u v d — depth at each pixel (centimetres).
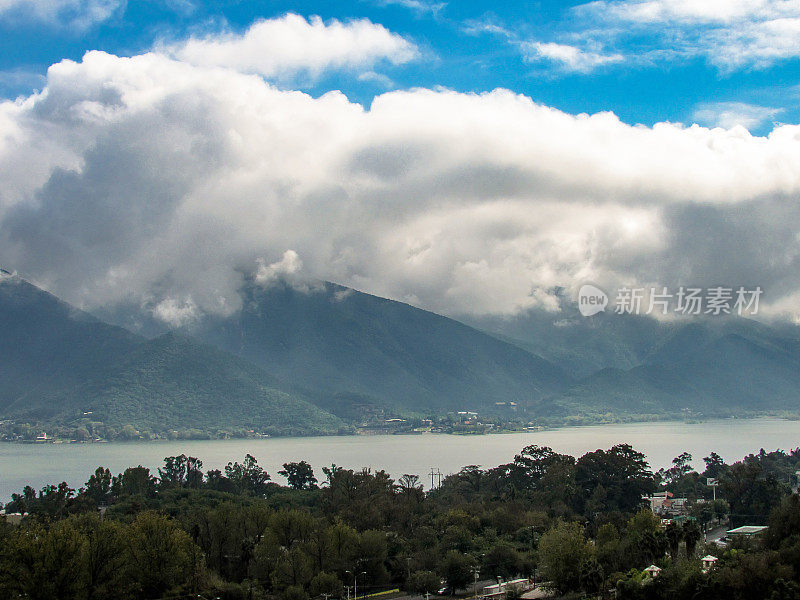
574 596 16688
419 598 18412
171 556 16475
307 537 19525
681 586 13900
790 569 13138
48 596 14338
